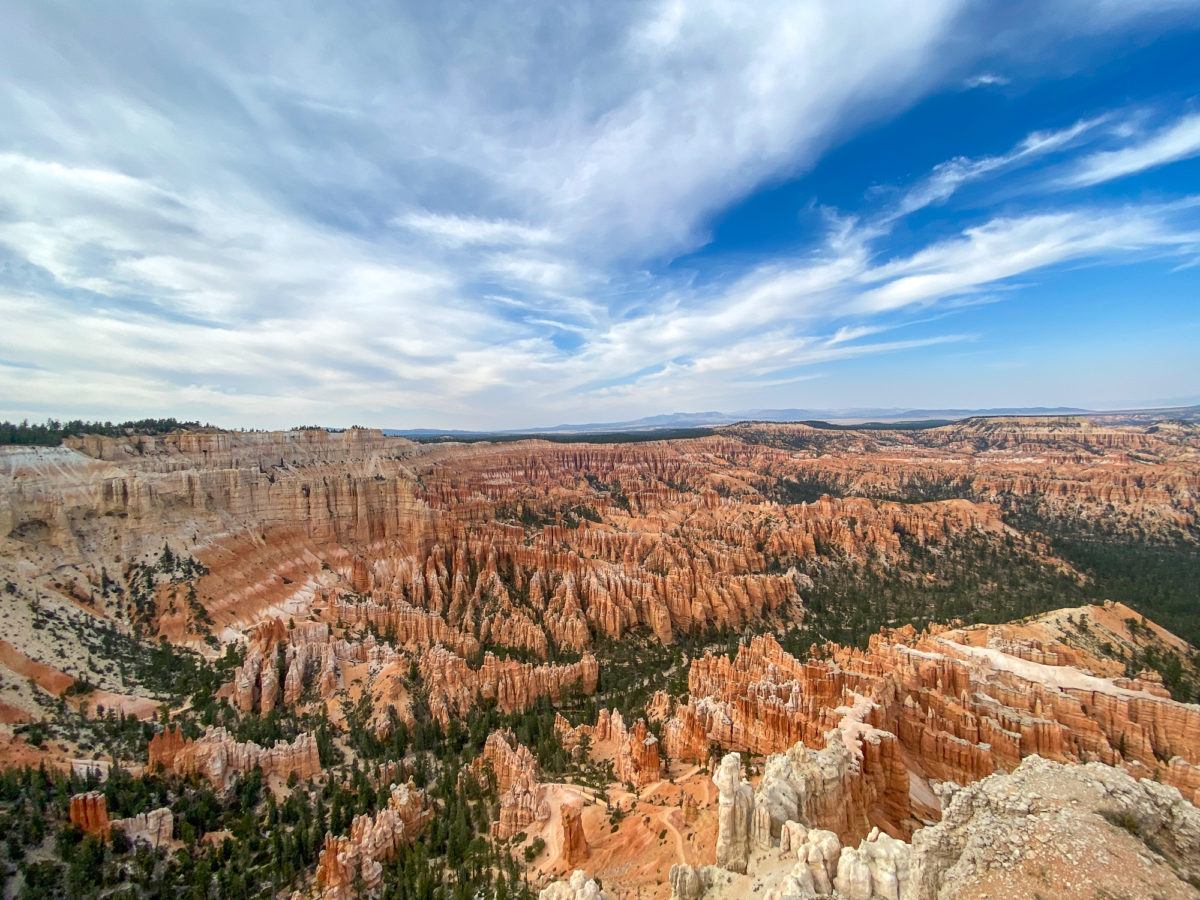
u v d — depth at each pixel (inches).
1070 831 1084.5
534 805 2588.6
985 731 2463.1
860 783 1987.0
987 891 1038.4
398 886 2273.6
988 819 1175.0
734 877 1535.4
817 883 1304.1
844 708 2479.1
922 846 1182.9
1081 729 2554.1
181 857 2345.0
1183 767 2297.0
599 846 2247.8
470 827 2600.9
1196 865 1052.5
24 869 2114.9
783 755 1913.1
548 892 1578.5
